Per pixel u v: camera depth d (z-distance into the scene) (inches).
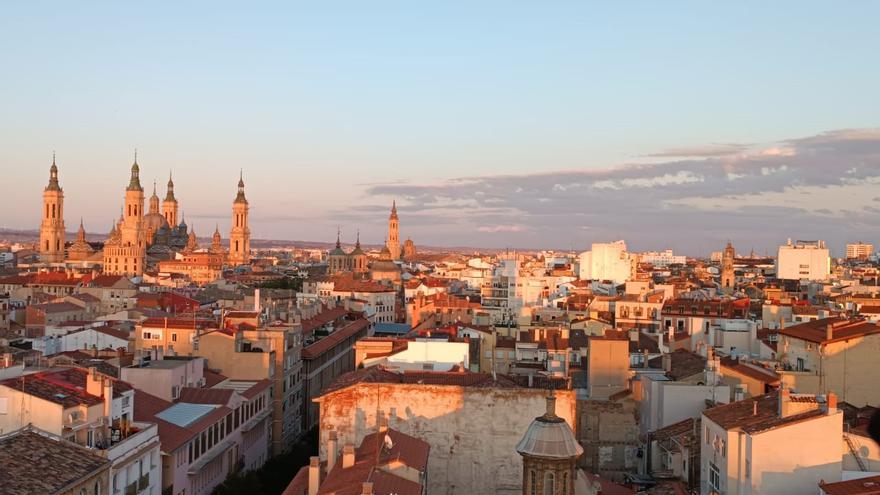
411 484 2642.7
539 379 3981.3
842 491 2578.7
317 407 7003.0
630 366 4985.2
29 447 3034.0
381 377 3727.9
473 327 6717.5
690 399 3828.7
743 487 2876.5
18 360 4926.2
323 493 2527.1
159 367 4749.0
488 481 3476.9
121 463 3378.4
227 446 4633.4
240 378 5698.8
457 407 3508.9
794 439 2800.2
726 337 5964.6
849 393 4384.8
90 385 3609.7
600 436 4212.6
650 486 3521.2
